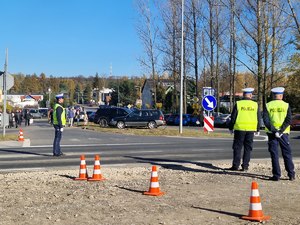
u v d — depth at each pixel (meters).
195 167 11.80
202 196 7.89
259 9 30.27
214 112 49.47
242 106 10.95
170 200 7.56
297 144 21.03
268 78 38.12
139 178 9.95
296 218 6.33
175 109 68.94
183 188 8.67
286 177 10.08
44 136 26.20
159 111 38.44
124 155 15.21
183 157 14.52
